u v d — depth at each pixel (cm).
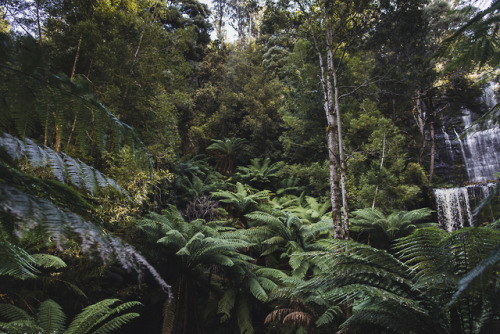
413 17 680
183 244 629
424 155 1492
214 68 1800
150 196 940
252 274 696
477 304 211
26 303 395
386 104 1345
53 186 55
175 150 1199
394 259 251
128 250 55
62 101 61
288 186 1330
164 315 574
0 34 51
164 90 933
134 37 851
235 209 1121
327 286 247
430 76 865
